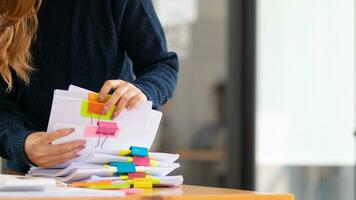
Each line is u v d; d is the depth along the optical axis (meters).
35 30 1.81
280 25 4.03
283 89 4.04
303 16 4.00
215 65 4.10
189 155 4.10
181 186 1.62
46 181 1.28
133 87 1.60
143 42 1.91
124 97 1.56
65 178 1.50
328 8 3.96
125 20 1.90
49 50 1.88
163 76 1.85
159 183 1.56
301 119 4.02
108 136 1.57
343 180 3.98
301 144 4.02
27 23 1.80
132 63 1.99
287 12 4.02
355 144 3.95
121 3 1.89
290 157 4.04
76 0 1.89
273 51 4.05
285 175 4.04
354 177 3.97
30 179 1.30
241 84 4.09
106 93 1.56
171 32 4.07
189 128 4.10
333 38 3.95
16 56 1.80
